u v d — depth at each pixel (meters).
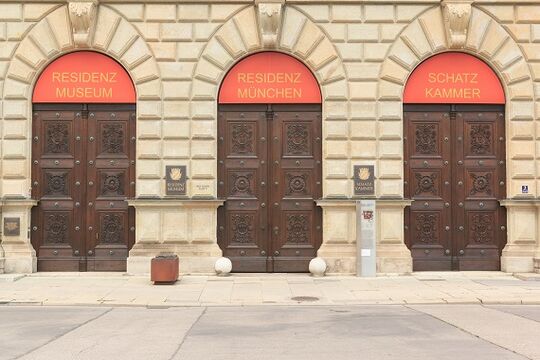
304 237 18.17
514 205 17.97
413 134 18.34
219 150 18.20
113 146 18.19
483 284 16.22
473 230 18.33
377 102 18.08
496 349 8.90
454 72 18.39
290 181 18.20
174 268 16.27
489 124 18.47
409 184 18.27
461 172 18.38
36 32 18.00
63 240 18.12
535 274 17.50
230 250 18.11
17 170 17.84
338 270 17.70
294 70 18.28
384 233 17.86
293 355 8.52
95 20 18.00
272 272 18.03
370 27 18.14
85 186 18.16
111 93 18.16
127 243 18.11
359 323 11.10
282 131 18.27
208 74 18.03
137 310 12.95
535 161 18.17
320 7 18.12
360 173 17.94
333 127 18.00
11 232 17.70
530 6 18.25
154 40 18.06
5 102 17.94
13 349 9.00
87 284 16.14
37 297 14.25
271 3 17.72
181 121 17.98
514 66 18.23
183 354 8.64
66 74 18.19
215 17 18.08
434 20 18.19
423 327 10.69
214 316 12.03
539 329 10.54
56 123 18.19
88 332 10.34
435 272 18.06
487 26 18.20
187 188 17.86
